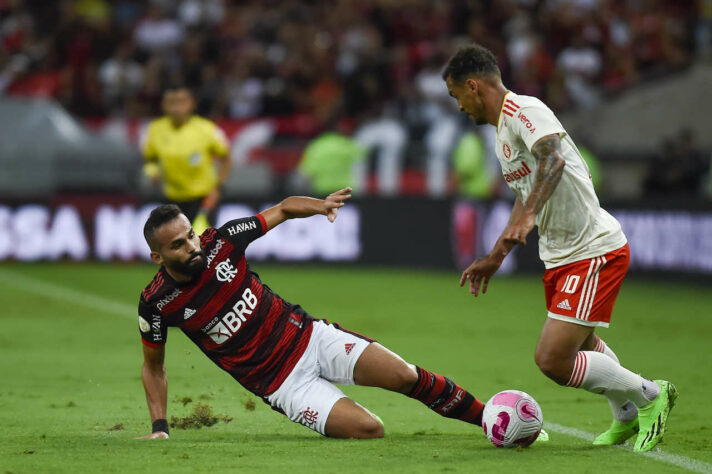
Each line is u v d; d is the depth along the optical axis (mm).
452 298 51312
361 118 72125
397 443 18625
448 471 15992
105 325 40719
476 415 19344
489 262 17641
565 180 18266
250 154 68938
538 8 82750
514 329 40531
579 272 18344
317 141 67625
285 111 73062
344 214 66250
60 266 64750
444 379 19156
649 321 43469
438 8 81000
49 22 83125
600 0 83688
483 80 18703
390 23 80500
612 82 77938
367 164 67938
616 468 16406
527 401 18219
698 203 54969
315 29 81625
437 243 65000
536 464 16656
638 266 59312
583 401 25047
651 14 83500
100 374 28938
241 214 65625
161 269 19031
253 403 23375
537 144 17734
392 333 39031
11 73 75375
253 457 17141
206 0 84688
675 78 71688
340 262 66312
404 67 75688
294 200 19766
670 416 22797
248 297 19094
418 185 67875
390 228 65938
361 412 19141
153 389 19672
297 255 66625
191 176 43625
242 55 78188
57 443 18625
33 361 31391
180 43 80500
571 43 79500
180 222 18234
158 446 18250
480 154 66562
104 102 74062
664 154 62625
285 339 19203
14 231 65438
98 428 20828
